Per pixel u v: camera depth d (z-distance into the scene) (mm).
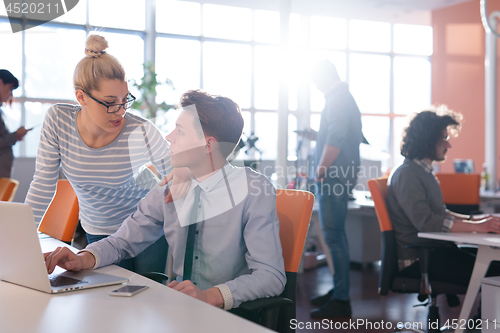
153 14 6176
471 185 3490
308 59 7797
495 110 5672
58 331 729
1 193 2537
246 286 1122
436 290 2049
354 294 3416
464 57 7660
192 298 919
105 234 1693
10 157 2689
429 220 2084
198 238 1258
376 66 8445
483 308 1709
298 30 7887
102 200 1577
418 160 2223
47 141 1472
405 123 2328
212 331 727
